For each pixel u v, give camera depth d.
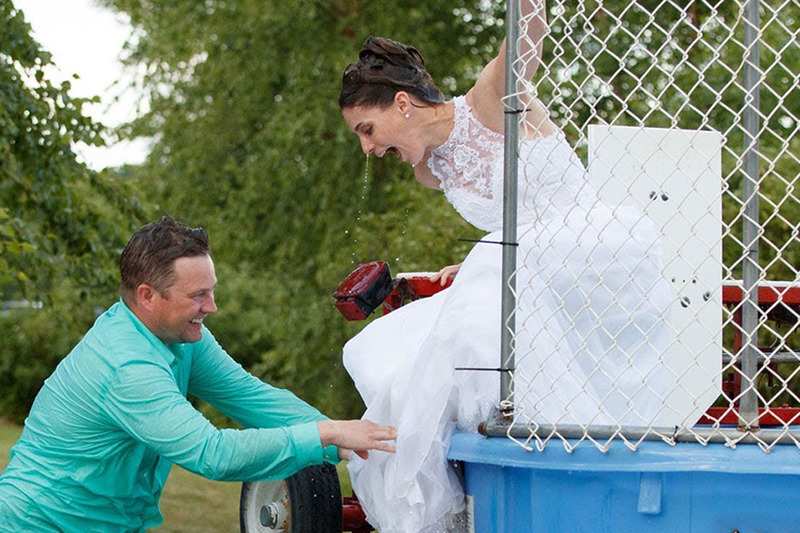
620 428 3.12
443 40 15.62
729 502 2.98
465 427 3.55
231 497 8.30
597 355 3.76
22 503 3.83
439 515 3.55
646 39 11.16
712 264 4.21
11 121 9.81
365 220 13.56
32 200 10.55
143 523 4.17
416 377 3.60
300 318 15.19
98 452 3.84
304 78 15.24
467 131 3.99
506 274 3.36
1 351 24.80
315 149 15.29
